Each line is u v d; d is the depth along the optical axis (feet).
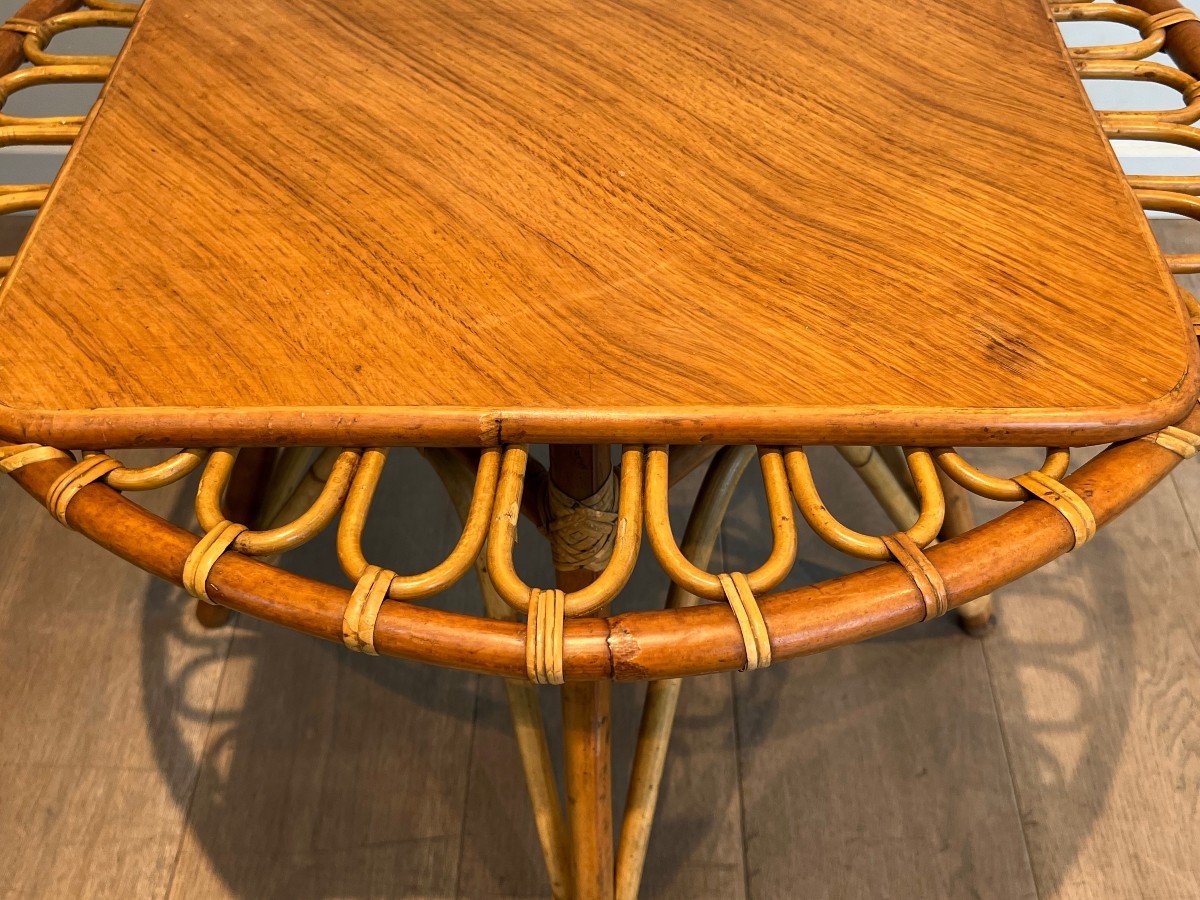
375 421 1.88
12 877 3.36
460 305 2.08
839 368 1.95
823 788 3.57
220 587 1.78
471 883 3.38
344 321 2.05
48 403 1.91
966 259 2.16
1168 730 3.67
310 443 1.91
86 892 3.34
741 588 1.75
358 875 3.39
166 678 3.84
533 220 2.26
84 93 5.18
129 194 2.32
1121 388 1.91
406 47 2.74
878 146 2.44
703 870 3.40
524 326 2.04
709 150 2.43
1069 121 2.50
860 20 2.83
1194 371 1.94
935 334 2.01
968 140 2.45
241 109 2.55
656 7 2.87
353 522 1.86
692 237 2.22
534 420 1.87
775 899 3.34
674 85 2.61
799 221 2.26
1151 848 3.41
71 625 3.97
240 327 2.04
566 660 1.70
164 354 1.99
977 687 3.80
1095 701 3.76
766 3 2.89
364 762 3.64
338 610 1.75
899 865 3.40
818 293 2.09
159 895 3.34
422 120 2.52
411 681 3.85
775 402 1.88
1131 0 3.12
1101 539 4.21
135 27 2.80
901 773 3.60
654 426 1.87
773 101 2.57
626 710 3.76
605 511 2.64
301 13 2.85
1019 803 3.52
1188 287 5.08
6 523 4.26
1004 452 4.53
